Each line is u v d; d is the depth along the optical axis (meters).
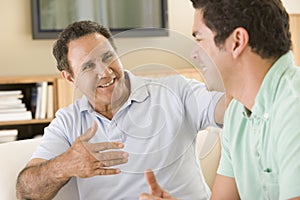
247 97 1.24
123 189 1.54
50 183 1.64
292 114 1.08
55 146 1.75
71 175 1.56
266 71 1.20
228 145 1.42
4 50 3.84
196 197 1.48
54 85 3.61
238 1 1.15
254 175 1.29
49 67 3.93
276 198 1.21
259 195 1.29
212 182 1.58
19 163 1.82
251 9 1.15
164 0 4.09
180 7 4.20
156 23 4.10
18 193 1.73
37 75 3.88
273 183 1.20
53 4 3.85
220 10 1.16
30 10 3.85
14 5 3.83
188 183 1.44
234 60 1.19
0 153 1.79
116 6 4.00
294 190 1.02
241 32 1.16
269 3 1.18
